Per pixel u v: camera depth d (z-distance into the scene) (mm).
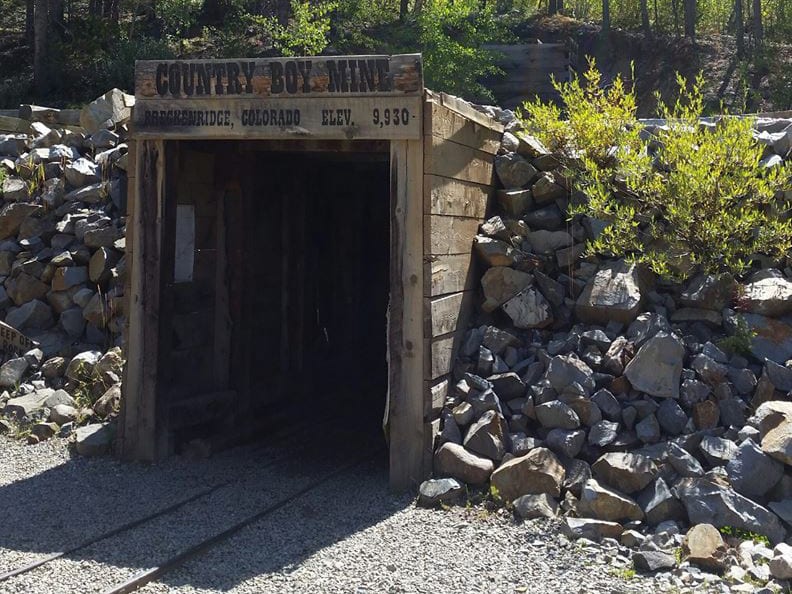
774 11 28703
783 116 10203
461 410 7336
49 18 25797
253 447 8953
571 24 28047
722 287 7875
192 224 8656
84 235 10547
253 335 9805
